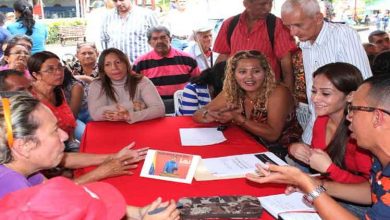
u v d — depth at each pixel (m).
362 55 2.47
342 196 1.63
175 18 6.18
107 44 5.04
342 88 1.90
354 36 2.46
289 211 1.37
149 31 4.20
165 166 1.79
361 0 7.36
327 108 1.95
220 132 2.44
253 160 1.91
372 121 1.21
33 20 5.26
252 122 2.45
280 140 2.55
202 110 2.73
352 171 1.88
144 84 3.06
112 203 1.07
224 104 2.67
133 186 1.65
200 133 2.43
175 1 6.30
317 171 1.93
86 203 0.81
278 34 3.25
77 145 3.07
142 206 1.48
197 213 1.32
